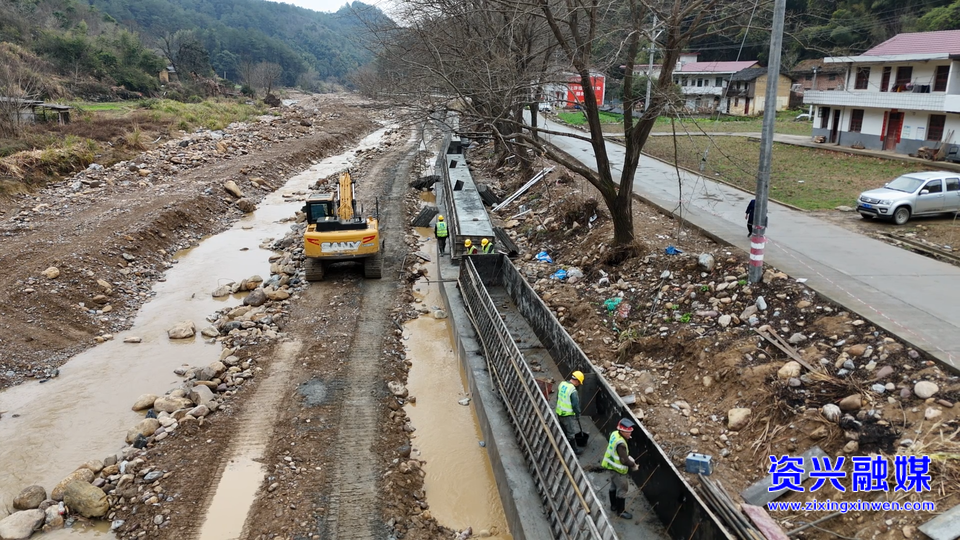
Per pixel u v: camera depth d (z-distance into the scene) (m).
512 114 22.67
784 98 55.56
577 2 13.84
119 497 9.50
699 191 23.03
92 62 61.59
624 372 12.08
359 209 20.64
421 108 18.69
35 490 9.58
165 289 18.80
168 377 13.49
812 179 25.12
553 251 19.50
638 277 15.15
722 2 15.08
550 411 9.18
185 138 38.56
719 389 10.70
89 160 29.50
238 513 9.12
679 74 55.53
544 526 8.27
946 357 9.38
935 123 28.28
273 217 27.52
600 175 15.75
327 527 8.86
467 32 20.86
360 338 14.93
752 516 8.07
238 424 11.34
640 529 8.15
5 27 57.94
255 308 16.94
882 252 14.86
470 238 18.59
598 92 44.84
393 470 10.15
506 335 11.96
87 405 12.39
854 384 9.43
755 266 12.86
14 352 13.85
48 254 18.41
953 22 36.69
